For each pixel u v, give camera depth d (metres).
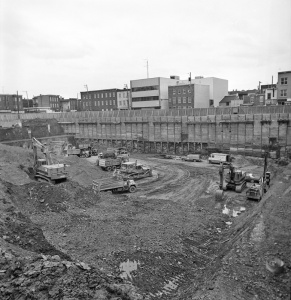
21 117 81.50
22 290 9.83
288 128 46.34
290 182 28.17
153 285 12.91
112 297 10.18
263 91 82.31
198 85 75.00
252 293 10.73
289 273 11.79
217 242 17.41
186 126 56.84
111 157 45.34
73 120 77.12
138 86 84.69
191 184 32.66
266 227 16.31
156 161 49.12
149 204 23.55
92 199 23.69
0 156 32.59
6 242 13.38
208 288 11.30
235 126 51.09
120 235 16.83
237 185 28.73
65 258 13.68
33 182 24.23
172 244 16.36
